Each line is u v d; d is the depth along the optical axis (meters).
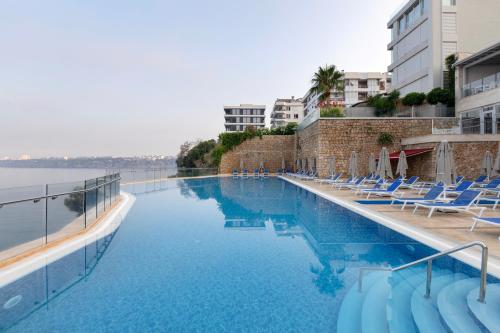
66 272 5.38
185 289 4.65
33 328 3.59
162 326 3.59
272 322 3.65
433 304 3.81
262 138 37.69
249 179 29.81
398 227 7.86
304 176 25.25
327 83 35.28
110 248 6.84
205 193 18.16
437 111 26.67
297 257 6.12
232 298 4.32
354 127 23.62
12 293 4.55
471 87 23.67
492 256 5.11
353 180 17.70
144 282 4.94
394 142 23.14
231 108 83.69
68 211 7.55
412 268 5.20
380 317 3.69
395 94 28.72
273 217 10.34
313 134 26.22
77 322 3.71
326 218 9.88
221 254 6.38
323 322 3.62
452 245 5.97
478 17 29.38
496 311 3.33
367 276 5.04
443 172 11.24
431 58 29.30
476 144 18.61
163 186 23.14
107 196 11.52
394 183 12.73
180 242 7.35
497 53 21.97
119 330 3.52
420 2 31.80
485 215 8.84
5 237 5.75
